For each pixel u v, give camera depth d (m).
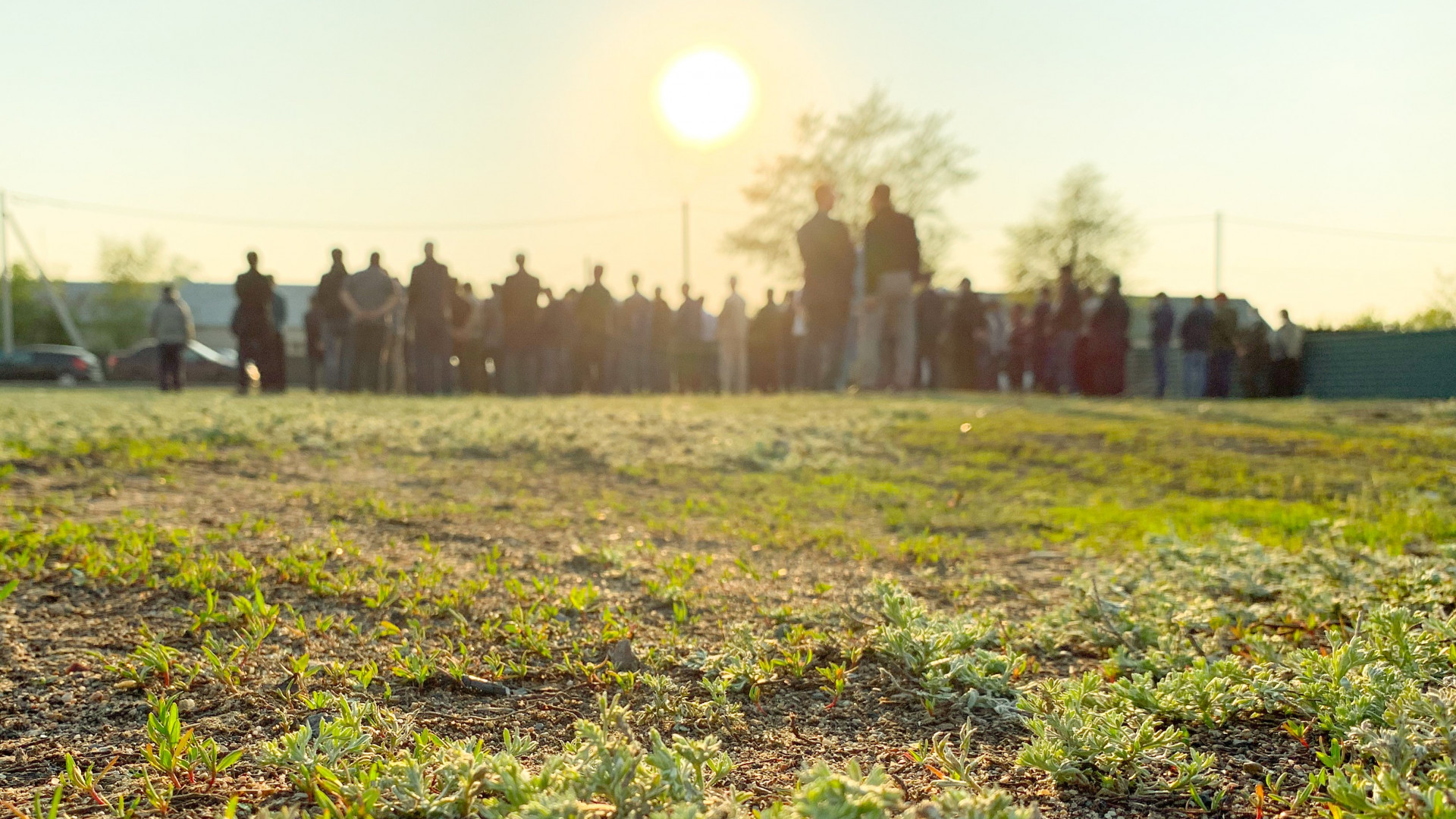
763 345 18.11
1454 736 1.56
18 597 2.79
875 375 13.79
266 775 1.74
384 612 2.85
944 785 1.75
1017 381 18.78
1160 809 1.67
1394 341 17.42
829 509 5.47
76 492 4.65
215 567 3.07
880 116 35.69
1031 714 2.10
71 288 56.12
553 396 16.06
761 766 1.88
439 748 1.73
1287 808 1.65
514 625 2.67
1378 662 2.09
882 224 13.33
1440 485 5.91
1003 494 6.22
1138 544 4.25
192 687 2.20
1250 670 2.18
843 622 2.80
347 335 15.10
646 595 3.21
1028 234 37.56
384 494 5.21
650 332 18.56
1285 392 18.86
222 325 54.66
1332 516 4.93
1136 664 2.39
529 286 15.92
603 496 5.67
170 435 6.96
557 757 1.49
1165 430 8.73
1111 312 15.25
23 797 1.66
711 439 8.21
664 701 2.13
